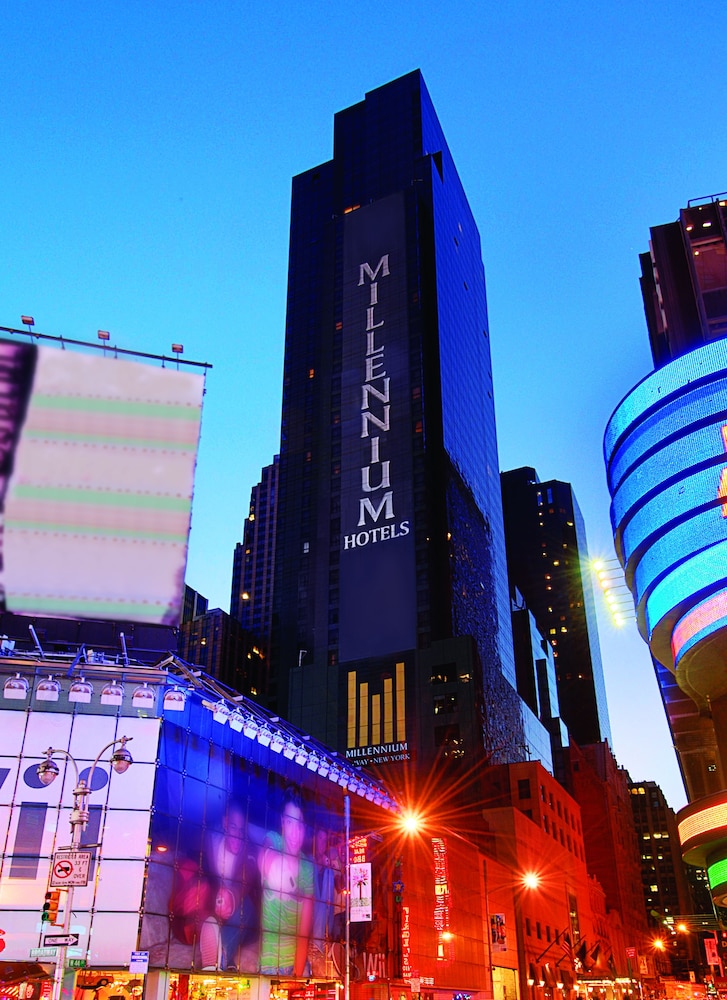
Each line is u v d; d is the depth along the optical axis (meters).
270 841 45.12
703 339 121.62
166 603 23.14
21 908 33.09
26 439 23.56
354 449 159.62
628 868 198.00
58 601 22.55
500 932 80.19
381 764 129.12
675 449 83.62
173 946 35.94
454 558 151.62
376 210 180.88
